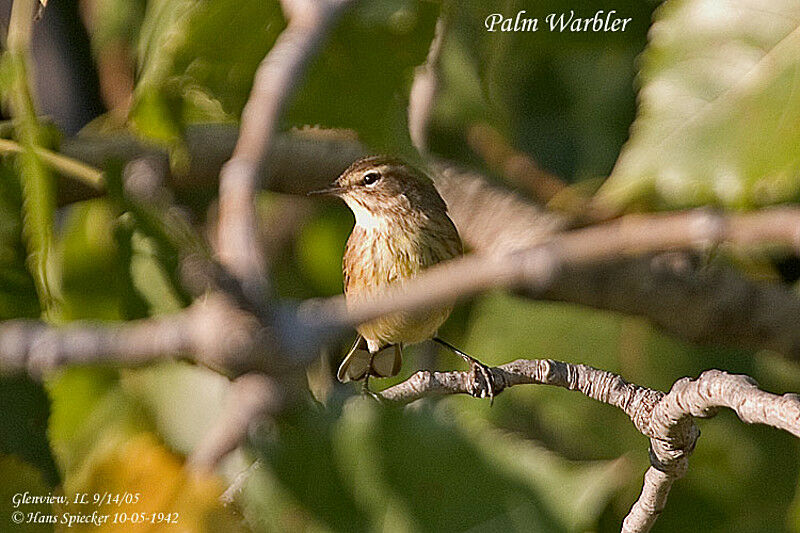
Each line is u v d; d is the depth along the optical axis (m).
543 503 4.16
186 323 3.00
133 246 4.22
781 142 3.82
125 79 4.31
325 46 4.23
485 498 4.16
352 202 4.33
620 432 4.36
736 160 3.83
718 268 4.32
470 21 4.27
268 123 3.96
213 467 3.81
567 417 4.36
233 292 3.06
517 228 4.32
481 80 4.27
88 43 4.38
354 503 4.16
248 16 4.23
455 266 3.21
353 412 4.16
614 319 4.37
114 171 4.21
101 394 4.25
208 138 4.31
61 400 4.24
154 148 4.29
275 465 4.16
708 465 4.36
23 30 4.20
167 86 4.23
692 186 3.82
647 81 3.95
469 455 4.16
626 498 4.33
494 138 4.36
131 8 4.30
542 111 4.40
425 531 4.16
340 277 4.41
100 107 4.38
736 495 4.36
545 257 3.32
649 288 4.31
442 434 4.16
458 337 4.38
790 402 4.16
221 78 4.23
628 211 4.23
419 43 4.24
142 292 4.22
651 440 4.19
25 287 4.21
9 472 4.22
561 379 4.21
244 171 3.76
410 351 4.38
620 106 4.39
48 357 2.90
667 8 4.00
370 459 4.16
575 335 4.37
